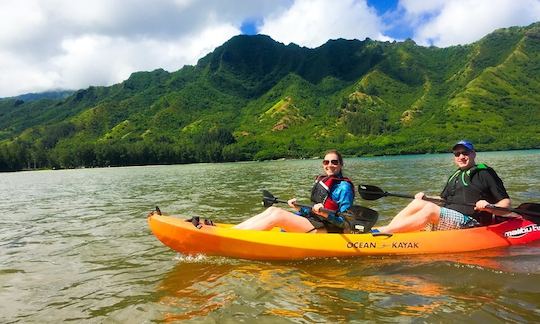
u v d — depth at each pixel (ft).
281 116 631.56
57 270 21.35
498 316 13.52
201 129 620.08
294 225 22.59
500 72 623.36
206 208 42.52
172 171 191.72
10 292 18.20
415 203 22.59
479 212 23.09
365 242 21.26
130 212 42.50
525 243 22.62
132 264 21.70
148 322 14.14
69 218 40.24
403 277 17.71
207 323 13.73
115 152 355.36
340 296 15.71
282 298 15.67
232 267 20.16
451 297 15.24
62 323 14.66
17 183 135.64
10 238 31.19
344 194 22.33
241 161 415.44
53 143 620.08
